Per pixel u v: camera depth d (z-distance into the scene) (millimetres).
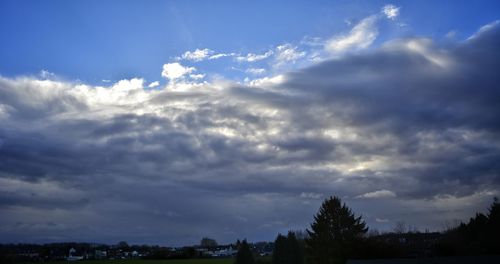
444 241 105250
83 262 160500
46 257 172000
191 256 184500
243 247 120438
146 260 172625
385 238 118250
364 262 72562
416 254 104188
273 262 117438
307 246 127375
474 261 63469
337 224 125562
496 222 101062
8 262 145750
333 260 114625
